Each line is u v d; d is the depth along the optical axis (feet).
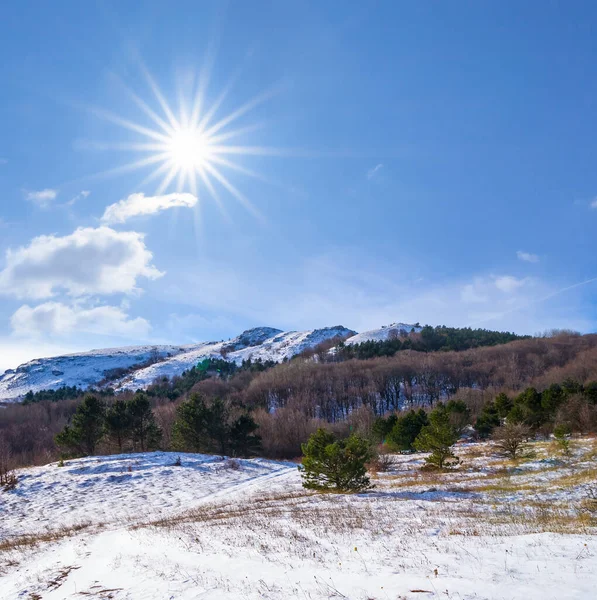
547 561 25.89
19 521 87.20
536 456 109.50
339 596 22.45
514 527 40.57
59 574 38.34
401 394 428.97
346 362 486.79
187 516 74.13
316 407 374.84
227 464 143.54
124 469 132.36
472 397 279.69
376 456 126.21
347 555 33.06
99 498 104.01
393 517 52.54
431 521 47.83
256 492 102.01
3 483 115.65
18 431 292.81
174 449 196.34
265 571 29.07
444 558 29.27
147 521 74.69
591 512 46.29
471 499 65.46
